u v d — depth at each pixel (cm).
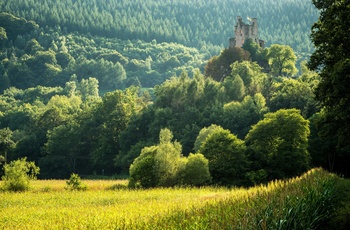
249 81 13788
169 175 6194
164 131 6531
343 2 3625
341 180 3353
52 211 3812
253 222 1942
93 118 13150
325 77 3825
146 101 18612
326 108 3984
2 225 3155
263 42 19562
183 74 13612
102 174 12438
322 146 7294
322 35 3772
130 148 11788
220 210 2439
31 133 14112
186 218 2398
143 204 3872
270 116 7519
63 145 12425
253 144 7325
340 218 2170
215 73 16912
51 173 12325
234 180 6731
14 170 6112
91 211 3544
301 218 2045
